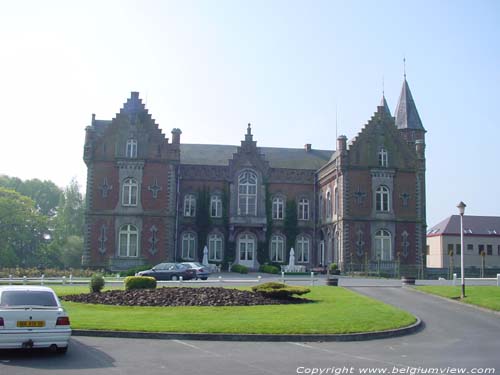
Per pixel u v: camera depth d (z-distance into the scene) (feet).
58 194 354.74
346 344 58.95
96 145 185.16
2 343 47.29
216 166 208.23
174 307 81.61
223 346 56.75
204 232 204.64
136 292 92.73
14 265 253.44
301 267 196.65
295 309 80.12
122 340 59.62
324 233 204.95
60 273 163.43
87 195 182.50
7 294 50.85
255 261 206.80
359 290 113.50
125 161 184.14
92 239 180.96
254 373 44.52
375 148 188.34
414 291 113.60
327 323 67.21
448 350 55.98
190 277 144.36
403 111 217.97
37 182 351.25
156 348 55.26
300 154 229.66
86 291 107.65
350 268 180.75
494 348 57.47
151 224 183.21
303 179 214.28
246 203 206.80
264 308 81.00
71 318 70.18
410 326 68.54
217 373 44.42
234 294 91.30
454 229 306.35
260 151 220.64
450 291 109.09
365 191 185.78
